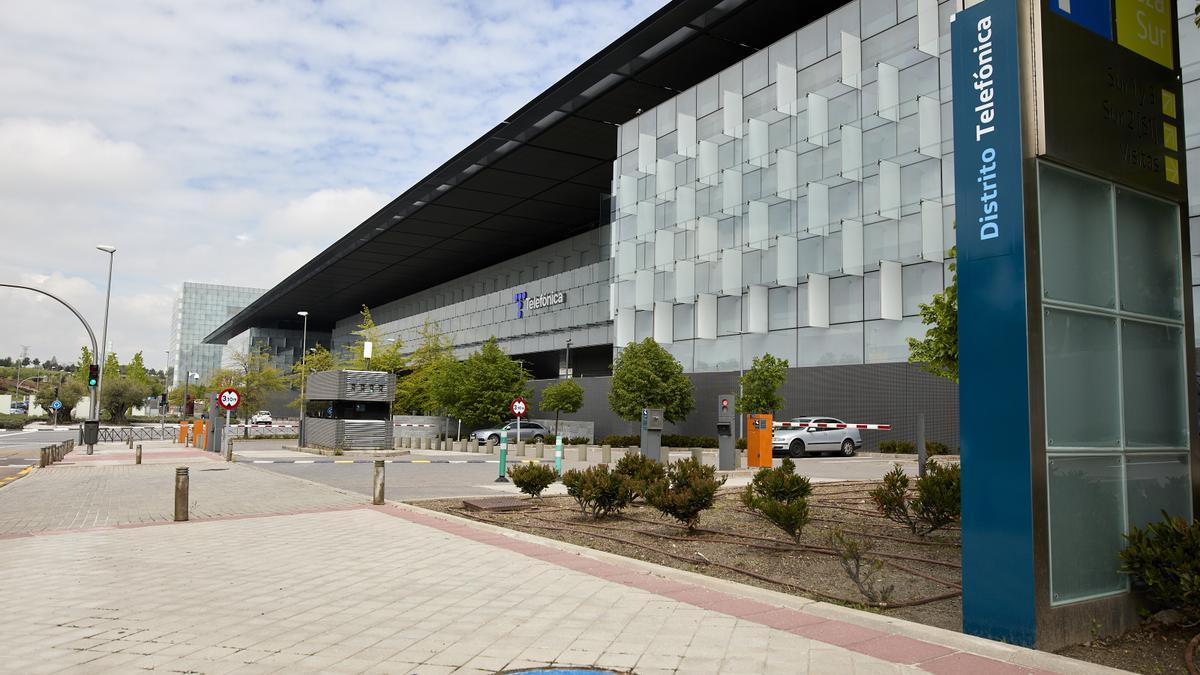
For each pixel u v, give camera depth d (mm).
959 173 6020
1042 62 5723
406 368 64125
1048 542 5477
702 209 38375
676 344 39562
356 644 5602
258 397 69375
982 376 5766
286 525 11672
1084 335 5996
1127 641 5785
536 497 15180
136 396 103062
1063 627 5523
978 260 5844
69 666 5102
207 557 9086
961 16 6113
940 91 28641
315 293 90938
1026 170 5629
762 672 4922
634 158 43219
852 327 31234
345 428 31656
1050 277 5773
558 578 7844
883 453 29188
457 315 70062
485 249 69188
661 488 11000
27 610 6609
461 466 25297
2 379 149250
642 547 9844
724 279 36188
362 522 11938
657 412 21016
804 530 10992
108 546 9898
